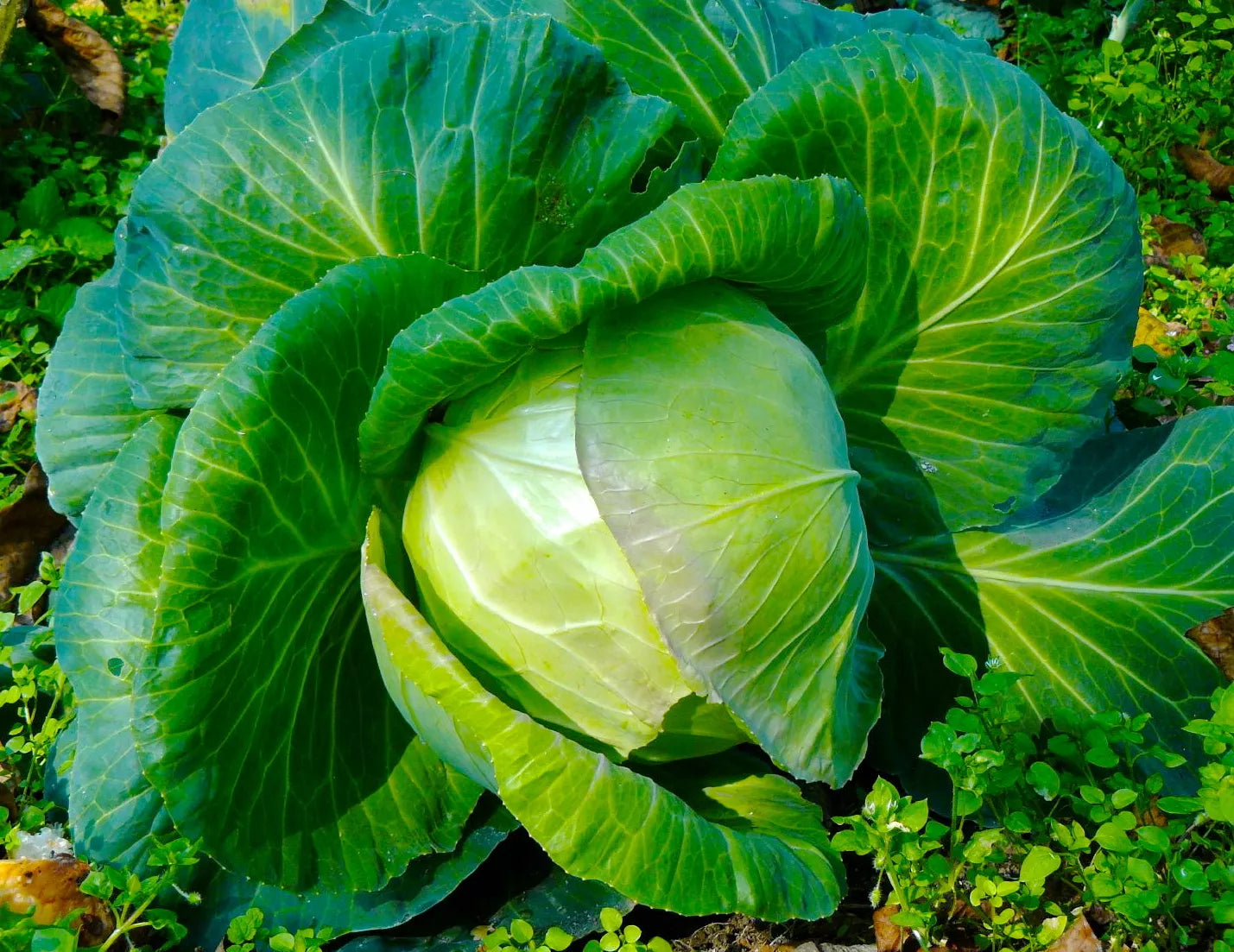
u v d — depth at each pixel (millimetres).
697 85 1057
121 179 1455
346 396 965
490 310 914
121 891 983
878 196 1032
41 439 1064
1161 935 966
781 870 949
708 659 920
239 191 994
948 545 1087
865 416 1082
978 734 949
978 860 957
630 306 947
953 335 1063
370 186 996
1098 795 943
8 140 1532
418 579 973
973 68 1024
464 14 1059
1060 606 1076
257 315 1005
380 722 1009
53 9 1510
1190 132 1513
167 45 1724
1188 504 1067
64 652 988
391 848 993
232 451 920
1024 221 1037
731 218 935
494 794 1027
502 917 1002
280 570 950
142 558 987
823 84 1006
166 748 923
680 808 930
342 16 1065
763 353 955
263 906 996
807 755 952
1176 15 1682
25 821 1016
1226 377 1191
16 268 1321
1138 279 1070
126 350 1009
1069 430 1077
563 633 942
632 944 945
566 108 1006
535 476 944
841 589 947
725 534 917
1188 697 1059
